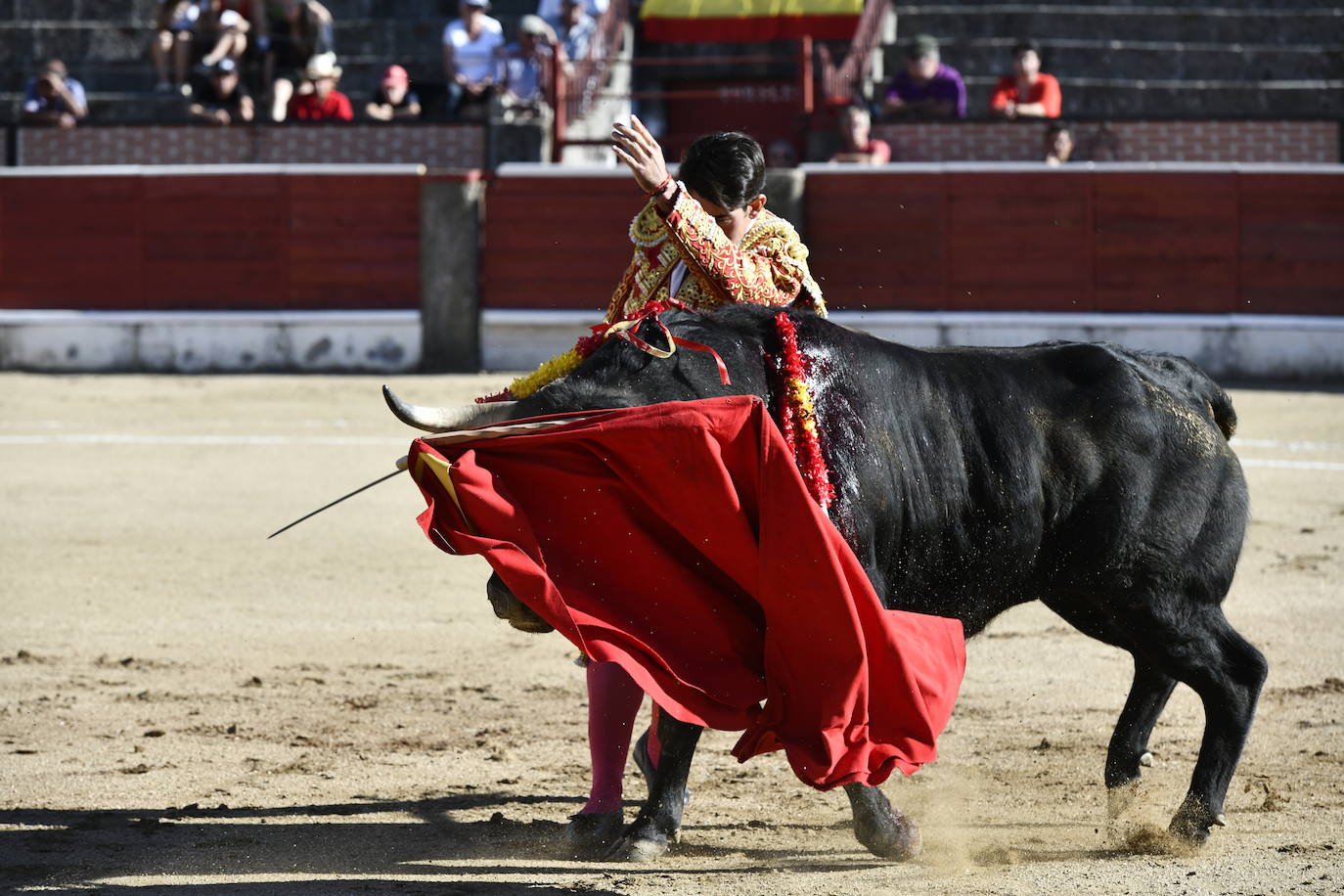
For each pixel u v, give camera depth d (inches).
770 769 364.2
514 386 283.0
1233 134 1205.7
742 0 1439.5
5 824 314.2
